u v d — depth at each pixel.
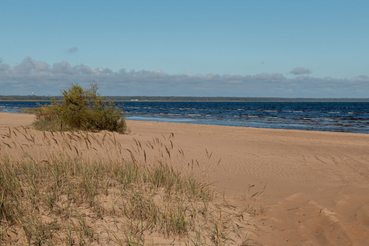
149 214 4.48
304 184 8.09
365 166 10.70
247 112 71.94
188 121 41.44
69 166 6.09
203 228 4.46
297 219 5.25
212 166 10.06
